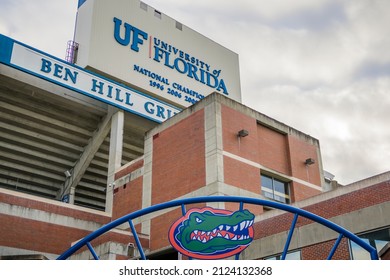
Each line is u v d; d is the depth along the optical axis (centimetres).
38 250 3469
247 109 3706
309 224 2483
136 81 4803
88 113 4556
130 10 5069
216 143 3338
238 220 1535
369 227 2252
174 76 5153
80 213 3822
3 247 3328
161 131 3884
